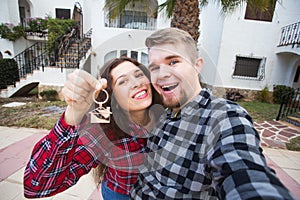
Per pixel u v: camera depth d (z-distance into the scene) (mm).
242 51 8062
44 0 10336
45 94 6266
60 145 682
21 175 2338
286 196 403
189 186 609
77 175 847
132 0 2357
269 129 4824
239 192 432
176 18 2637
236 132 563
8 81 7699
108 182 931
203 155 600
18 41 9398
